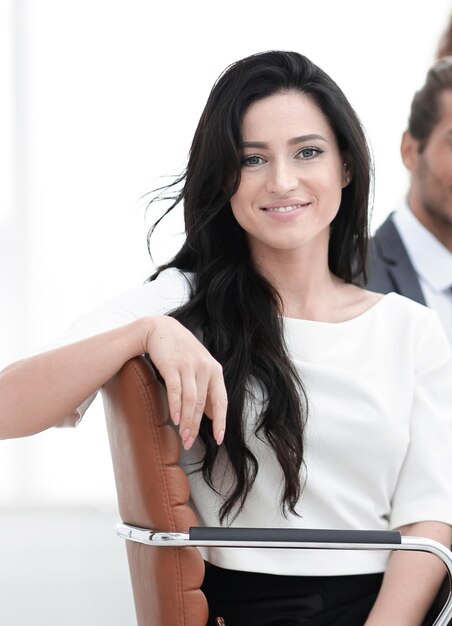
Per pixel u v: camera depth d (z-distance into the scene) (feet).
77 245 24.66
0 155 24.64
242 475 8.44
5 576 18.20
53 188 24.64
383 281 14.21
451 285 14.19
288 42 24.35
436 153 14.15
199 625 7.82
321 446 8.73
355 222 9.61
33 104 24.59
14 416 7.63
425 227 14.23
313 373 8.84
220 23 24.49
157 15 24.50
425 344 9.36
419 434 9.04
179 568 7.80
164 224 24.39
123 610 16.34
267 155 8.75
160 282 9.12
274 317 8.91
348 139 9.05
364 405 8.85
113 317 8.69
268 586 8.48
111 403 8.06
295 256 9.09
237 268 9.02
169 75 24.57
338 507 8.66
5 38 24.50
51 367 7.66
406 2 24.02
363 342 9.19
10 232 24.66
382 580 8.68
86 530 21.75
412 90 24.02
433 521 8.79
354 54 24.17
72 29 24.58
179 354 7.67
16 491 24.41
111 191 24.59
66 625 15.65
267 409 8.51
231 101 8.74
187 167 9.21
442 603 8.66
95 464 24.56
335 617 8.48
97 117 24.63
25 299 24.64
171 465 7.80
